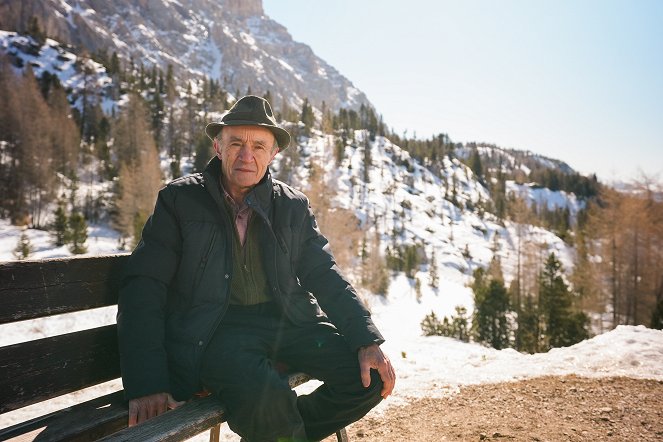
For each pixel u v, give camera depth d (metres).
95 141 99.81
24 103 68.50
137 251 2.01
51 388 1.78
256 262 2.20
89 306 1.99
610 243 38.56
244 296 2.20
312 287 2.33
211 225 2.09
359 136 172.75
